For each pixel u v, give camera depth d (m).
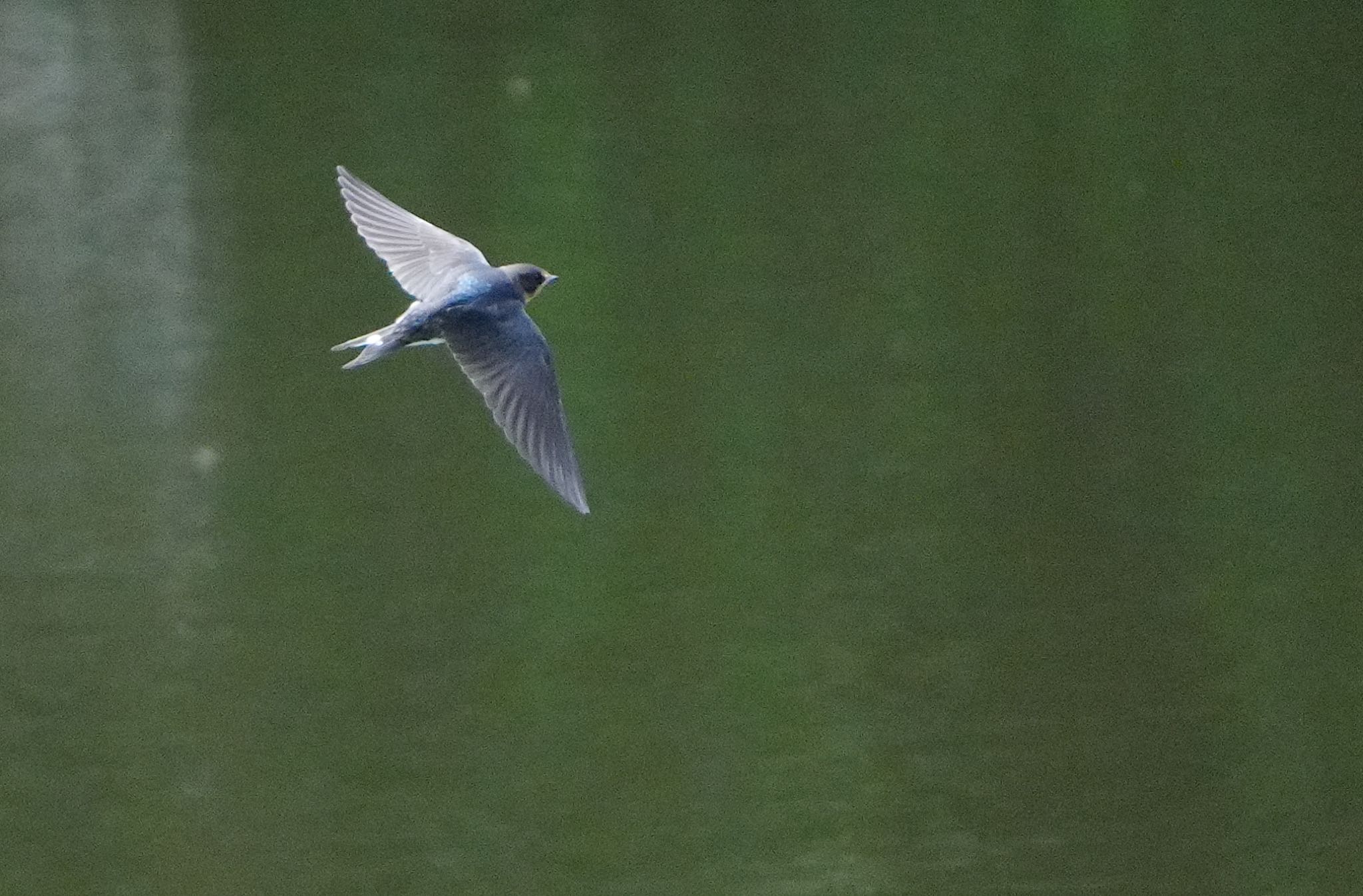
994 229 20.61
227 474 16.58
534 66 25.41
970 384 17.47
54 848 12.09
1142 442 16.28
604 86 24.58
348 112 24.19
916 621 13.87
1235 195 21.08
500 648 13.88
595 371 17.97
